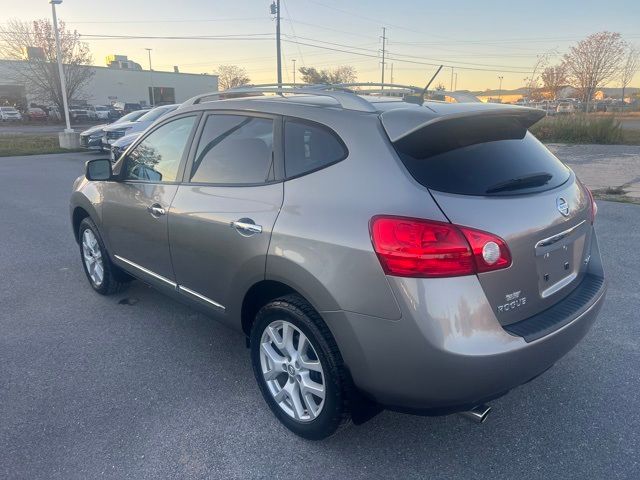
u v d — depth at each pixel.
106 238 4.40
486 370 2.22
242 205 2.91
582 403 3.12
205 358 3.72
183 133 3.58
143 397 3.24
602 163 14.29
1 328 4.22
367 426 2.94
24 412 3.09
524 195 2.48
